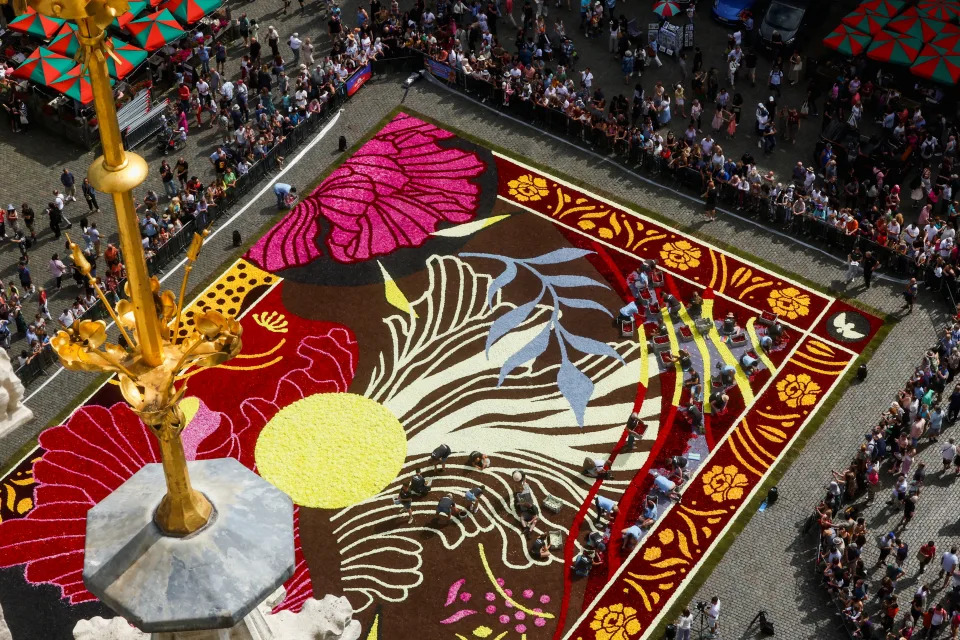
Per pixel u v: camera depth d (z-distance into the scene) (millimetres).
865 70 72250
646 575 51438
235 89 70812
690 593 50750
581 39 76000
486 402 57844
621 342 60281
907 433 55719
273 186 67438
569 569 51656
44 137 69125
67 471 54812
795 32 72750
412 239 65062
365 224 65750
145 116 68875
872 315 61125
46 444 55656
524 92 71125
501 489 54406
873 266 61500
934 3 71312
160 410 12523
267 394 57938
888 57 69375
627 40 73938
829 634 49406
